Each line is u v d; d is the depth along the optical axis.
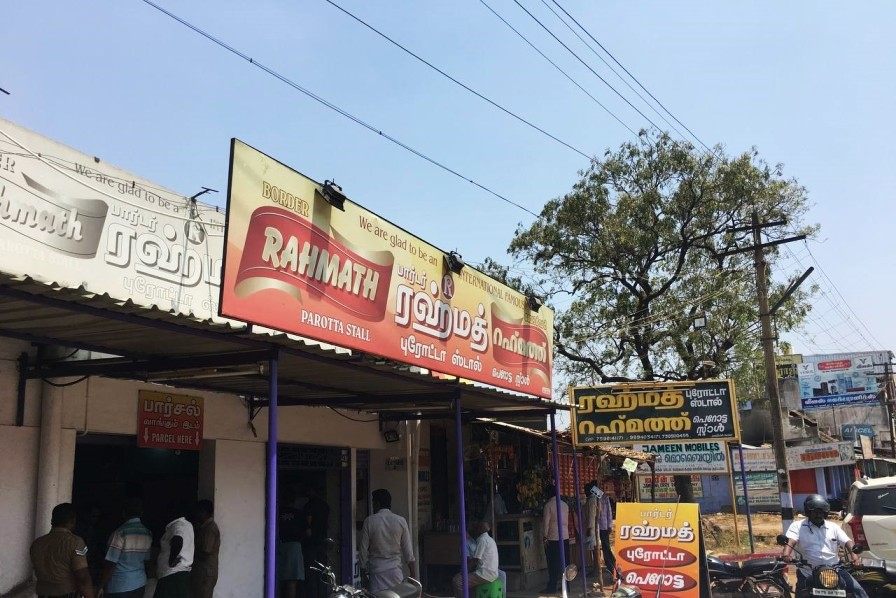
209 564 7.84
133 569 7.36
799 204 25.84
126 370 6.55
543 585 15.06
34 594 6.88
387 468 13.41
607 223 25.61
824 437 43.03
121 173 8.62
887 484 11.91
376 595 6.73
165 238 9.12
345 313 6.71
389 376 8.07
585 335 26.42
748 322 25.34
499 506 14.86
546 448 17.64
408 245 7.99
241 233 5.49
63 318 5.25
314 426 11.27
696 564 10.12
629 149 26.14
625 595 9.61
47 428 7.19
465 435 15.39
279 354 6.61
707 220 25.62
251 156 5.66
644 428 15.30
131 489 9.20
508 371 10.46
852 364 54.16
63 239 7.79
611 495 22.06
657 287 26.72
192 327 5.34
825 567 8.84
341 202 6.59
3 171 7.21
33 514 7.06
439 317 8.60
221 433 9.41
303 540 10.42
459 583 9.57
